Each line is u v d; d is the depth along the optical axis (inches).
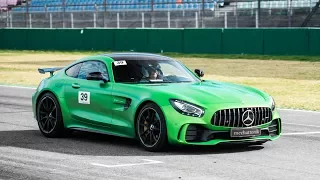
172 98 360.5
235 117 360.5
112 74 398.0
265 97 384.8
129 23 1929.1
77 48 1914.4
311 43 1414.9
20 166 328.8
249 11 1726.1
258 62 1368.1
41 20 2143.2
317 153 373.1
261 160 347.3
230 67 1270.9
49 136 431.8
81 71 421.4
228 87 394.0
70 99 417.7
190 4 1878.7
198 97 363.6
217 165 331.6
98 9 2089.1
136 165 331.0
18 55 1804.9
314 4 1616.6
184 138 354.9
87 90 406.0
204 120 355.3
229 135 360.8
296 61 1363.2
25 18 2203.5
